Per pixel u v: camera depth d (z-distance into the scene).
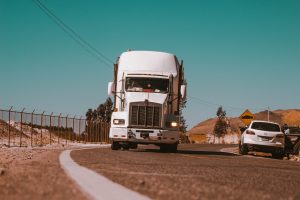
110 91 22.58
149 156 16.95
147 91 22.05
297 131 27.81
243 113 29.56
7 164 10.91
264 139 24.50
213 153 24.45
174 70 22.77
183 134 80.00
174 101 22.62
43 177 7.64
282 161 18.67
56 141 38.38
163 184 7.30
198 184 7.65
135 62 22.61
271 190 7.46
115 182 7.15
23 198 5.25
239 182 8.43
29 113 28.61
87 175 7.96
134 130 21.78
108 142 45.75
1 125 37.25
